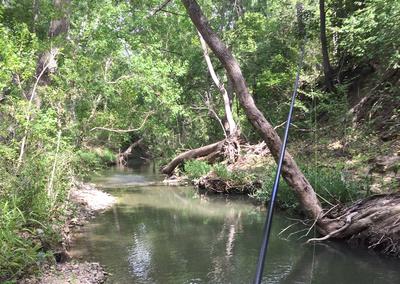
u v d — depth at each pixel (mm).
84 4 13016
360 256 6977
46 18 11258
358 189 8836
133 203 12359
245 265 6660
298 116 18766
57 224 7246
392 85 14523
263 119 7820
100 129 13586
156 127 16281
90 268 6250
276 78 20094
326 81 18125
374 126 14047
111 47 13141
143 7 14758
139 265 6637
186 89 22312
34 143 7891
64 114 10086
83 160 11992
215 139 23797
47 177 7789
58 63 11750
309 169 10766
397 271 6273
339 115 15438
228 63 7914
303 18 19844
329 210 7688
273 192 2674
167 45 21875
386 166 10422
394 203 7176
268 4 22750
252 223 9633
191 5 7949
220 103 23594
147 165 28172
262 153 16438
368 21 13055
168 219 10109
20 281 5348
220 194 14031
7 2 10727
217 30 20984
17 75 8180
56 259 6410
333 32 17625
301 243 7824
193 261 6871
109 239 8203
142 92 13617
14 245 5621
